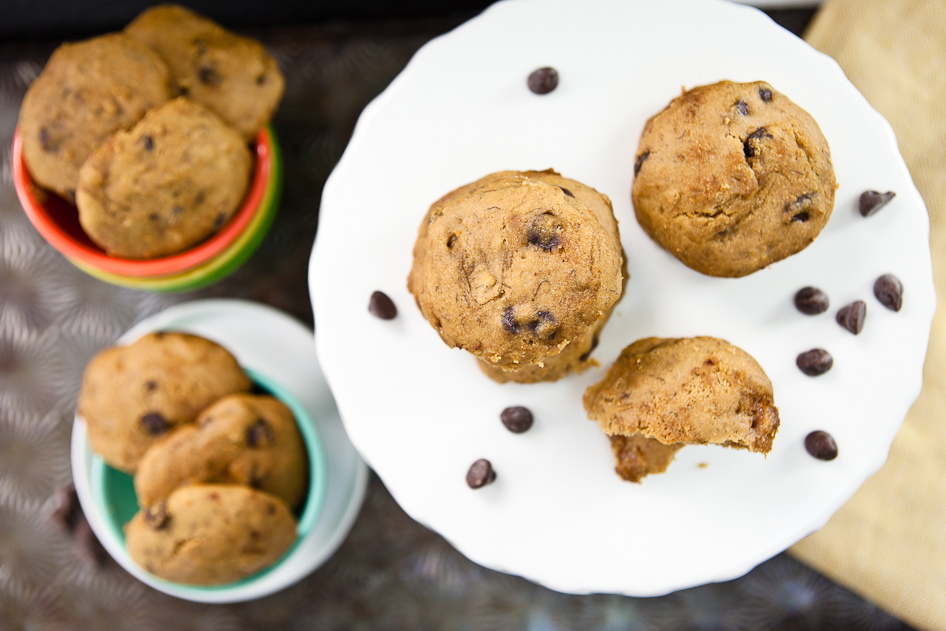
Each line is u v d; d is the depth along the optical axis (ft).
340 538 1.66
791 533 1.36
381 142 1.38
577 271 1.23
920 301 1.36
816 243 1.36
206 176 1.50
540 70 1.36
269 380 1.58
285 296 1.73
